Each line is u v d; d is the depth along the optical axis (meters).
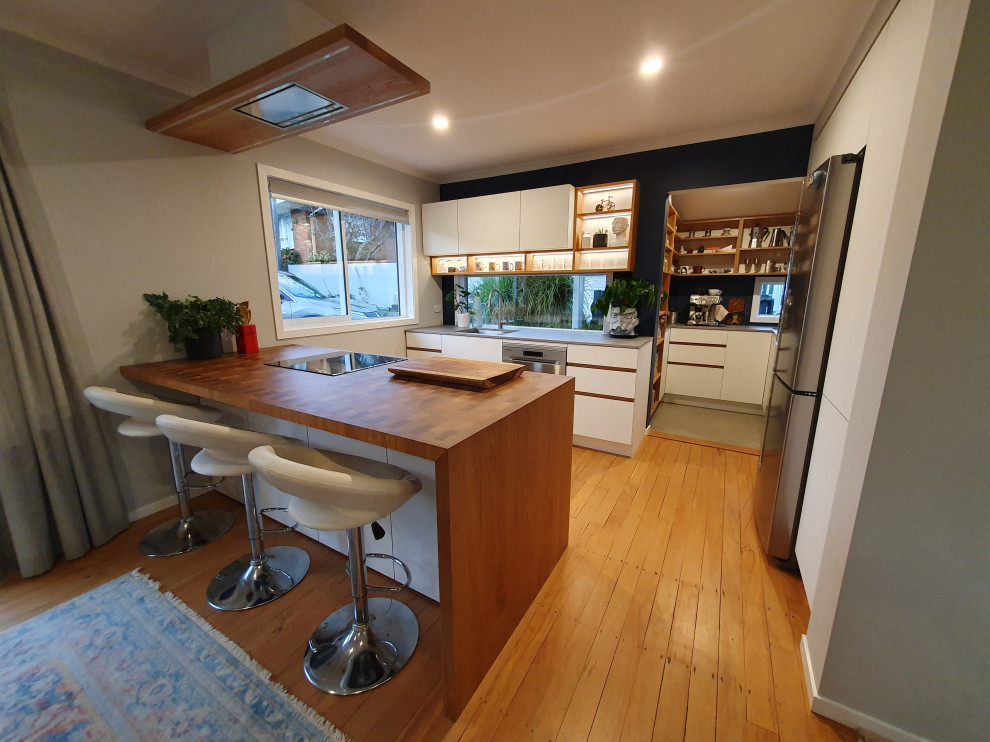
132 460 2.14
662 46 1.84
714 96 2.30
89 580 1.70
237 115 1.85
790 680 1.25
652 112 2.52
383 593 1.61
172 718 1.13
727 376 4.15
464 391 1.53
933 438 0.90
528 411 1.38
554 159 3.47
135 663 1.30
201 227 2.33
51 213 1.77
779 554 1.76
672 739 1.08
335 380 1.70
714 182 2.89
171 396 2.27
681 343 4.30
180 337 2.12
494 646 1.31
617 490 2.49
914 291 0.86
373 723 1.13
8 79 1.62
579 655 1.35
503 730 1.11
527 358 3.30
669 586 1.67
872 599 1.01
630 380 2.89
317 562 1.82
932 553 0.94
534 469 1.48
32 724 1.12
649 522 2.14
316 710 1.16
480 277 4.19
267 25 1.53
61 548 1.82
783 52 1.86
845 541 1.04
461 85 2.18
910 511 0.94
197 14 1.59
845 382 1.31
